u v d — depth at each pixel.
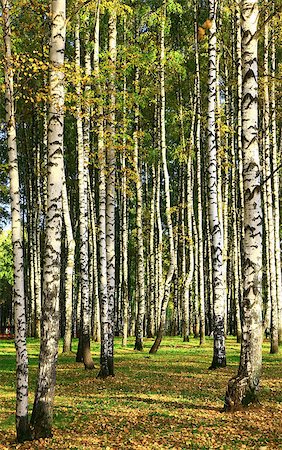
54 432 8.85
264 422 8.88
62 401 11.55
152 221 35.16
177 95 29.89
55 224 8.76
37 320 32.25
